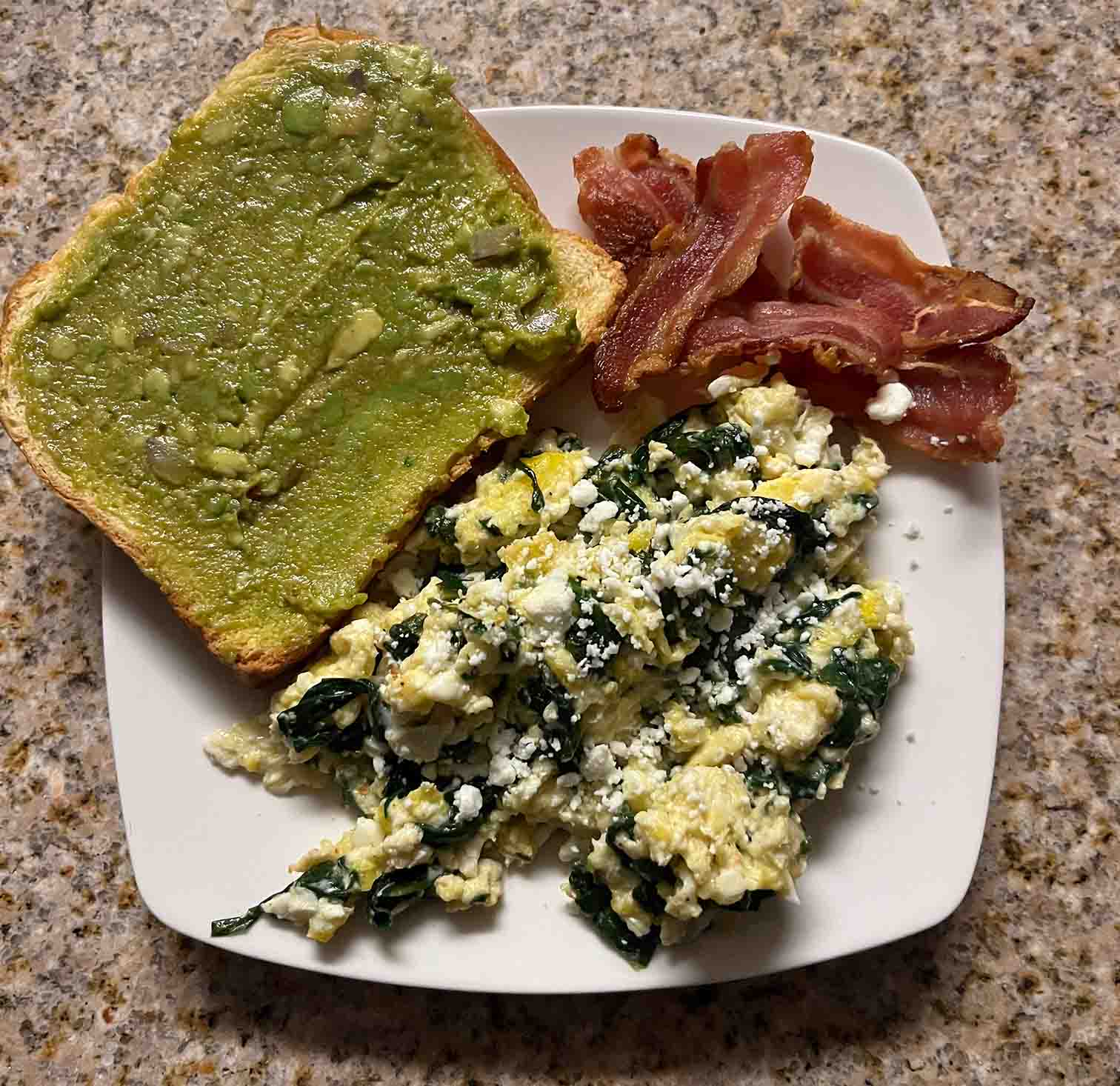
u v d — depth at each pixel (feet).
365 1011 1.03
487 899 0.94
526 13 1.18
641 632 0.91
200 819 0.98
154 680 0.99
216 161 0.97
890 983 1.03
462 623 0.92
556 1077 1.01
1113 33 1.17
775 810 0.92
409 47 0.98
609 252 1.06
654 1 1.18
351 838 0.95
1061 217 1.14
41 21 1.18
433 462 0.97
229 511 0.96
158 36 1.18
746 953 0.94
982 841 1.04
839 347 1.00
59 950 1.04
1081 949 1.03
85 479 0.97
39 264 1.00
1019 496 1.10
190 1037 1.02
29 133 1.16
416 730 0.94
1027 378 1.12
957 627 1.01
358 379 0.97
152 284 0.97
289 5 1.18
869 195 1.06
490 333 0.98
